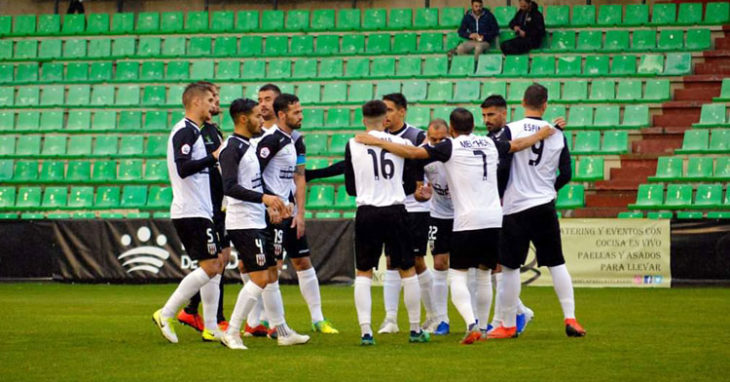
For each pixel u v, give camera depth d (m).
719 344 22.83
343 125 60.53
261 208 22.98
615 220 45.19
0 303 36.91
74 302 37.50
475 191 23.09
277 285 23.89
